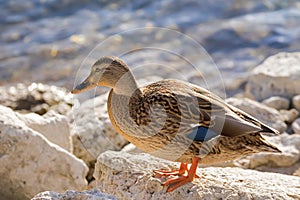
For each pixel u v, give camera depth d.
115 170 8.39
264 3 22.56
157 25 21.38
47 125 10.28
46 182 9.20
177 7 22.47
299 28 20.80
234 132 7.76
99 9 22.39
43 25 21.27
